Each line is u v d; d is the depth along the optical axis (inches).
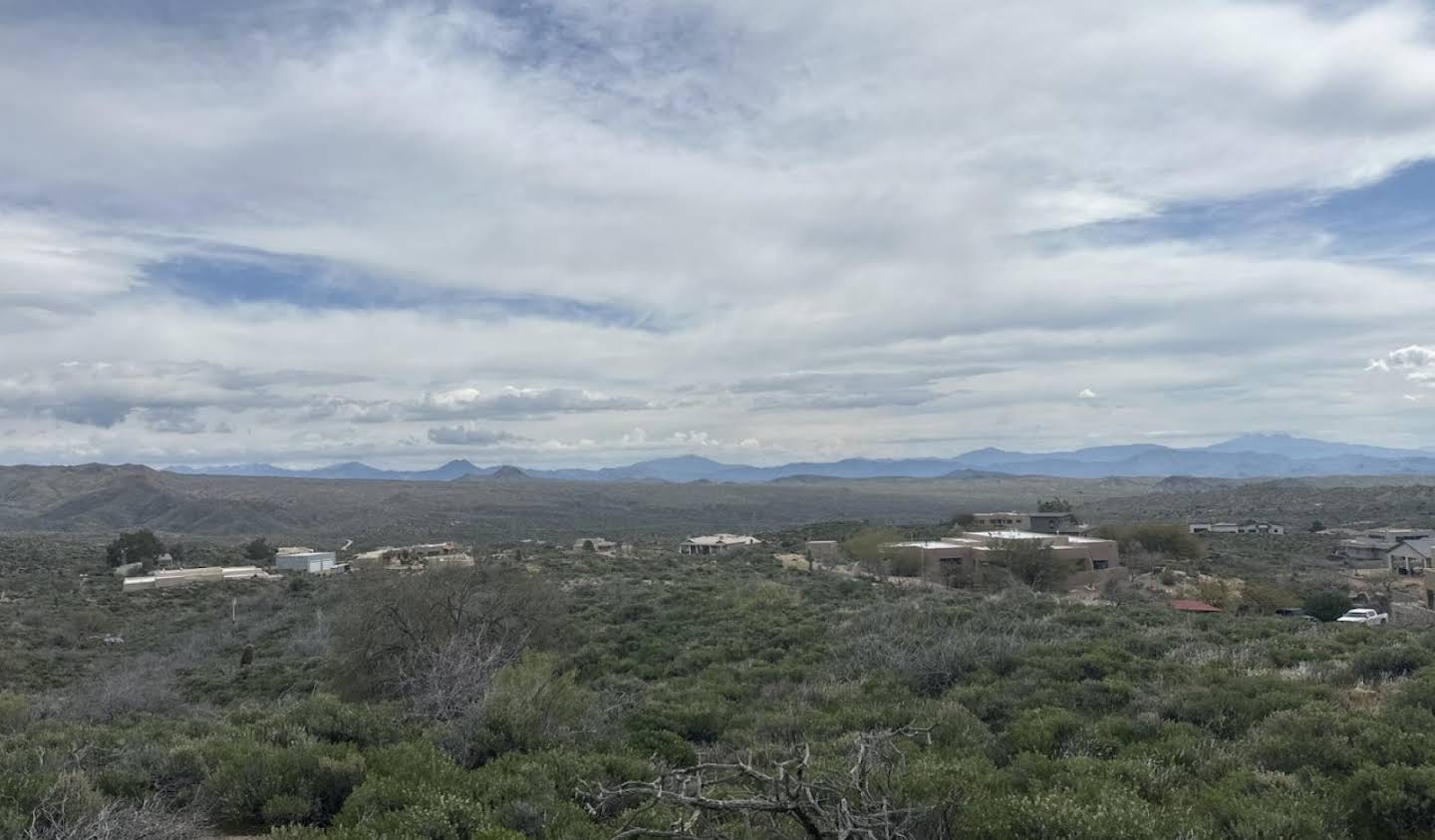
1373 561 2849.4
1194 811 321.4
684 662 971.9
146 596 2311.8
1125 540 2837.1
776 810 237.9
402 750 414.3
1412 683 509.7
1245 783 343.3
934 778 335.0
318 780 376.2
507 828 319.6
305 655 1296.8
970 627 974.4
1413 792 311.3
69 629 1758.1
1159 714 501.4
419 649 815.7
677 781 298.2
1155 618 1112.2
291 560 3213.6
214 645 1595.7
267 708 671.8
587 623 1285.7
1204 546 2866.6
